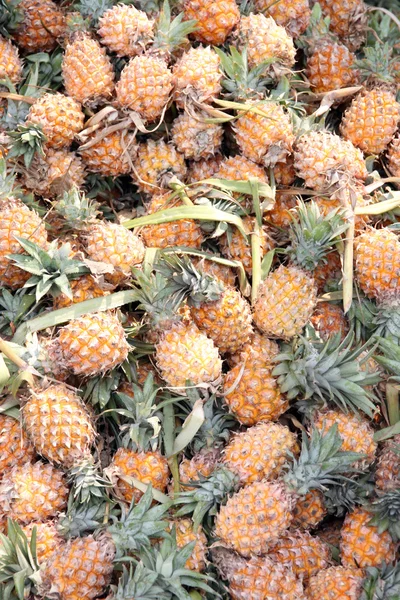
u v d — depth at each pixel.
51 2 1.85
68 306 1.62
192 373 1.59
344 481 1.62
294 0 1.87
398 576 1.56
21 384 1.61
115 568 1.55
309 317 1.66
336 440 1.57
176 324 1.62
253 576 1.53
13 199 1.68
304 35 1.91
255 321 1.66
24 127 1.71
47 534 1.53
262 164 1.75
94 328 1.57
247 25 1.80
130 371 1.64
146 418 1.59
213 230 1.72
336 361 1.62
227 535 1.55
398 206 1.77
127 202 1.83
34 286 1.67
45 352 1.59
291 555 1.58
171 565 1.52
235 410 1.63
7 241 1.63
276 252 1.75
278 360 1.63
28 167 1.73
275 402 1.63
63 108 1.71
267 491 1.55
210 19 1.79
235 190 1.71
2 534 1.52
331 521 1.68
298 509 1.61
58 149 1.75
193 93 1.71
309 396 1.61
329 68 1.86
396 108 1.81
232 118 1.71
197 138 1.73
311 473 1.57
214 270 1.70
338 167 1.71
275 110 1.71
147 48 1.77
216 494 1.58
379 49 1.87
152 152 1.75
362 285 1.71
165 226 1.70
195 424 1.60
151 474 1.59
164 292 1.61
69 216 1.66
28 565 1.50
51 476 1.57
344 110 1.91
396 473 1.60
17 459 1.58
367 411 1.62
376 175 1.80
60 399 1.56
